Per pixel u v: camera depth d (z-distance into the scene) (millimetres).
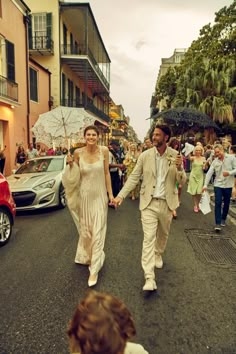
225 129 21781
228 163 6133
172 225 6602
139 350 1268
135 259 4594
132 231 6160
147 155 3779
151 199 3703
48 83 21406
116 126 69812
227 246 5270
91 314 986
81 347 980
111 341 953
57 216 7363
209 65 22281
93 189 3961
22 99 17000
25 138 17391
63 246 5195
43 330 2814
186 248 5129
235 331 2834
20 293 3525
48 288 3648
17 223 6797
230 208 8219
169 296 3477
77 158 4070
